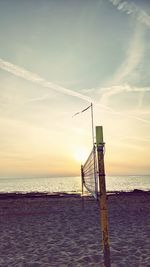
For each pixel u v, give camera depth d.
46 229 10.09
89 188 5.90
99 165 4.13
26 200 20.05
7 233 9.59
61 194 28.05
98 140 4.10
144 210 14.06
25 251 7.29
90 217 12.19
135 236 8.60
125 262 6.09
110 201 18.34
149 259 6.24
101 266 5.86
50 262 6.25
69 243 7.99
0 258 6.73
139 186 64.81
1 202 18.97
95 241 8.12
